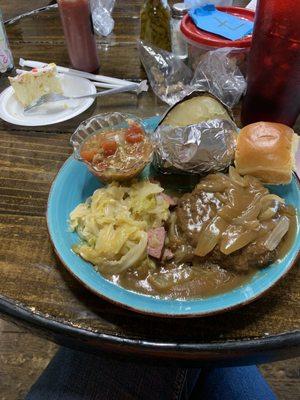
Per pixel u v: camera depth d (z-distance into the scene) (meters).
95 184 0.78
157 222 0.70
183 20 1.04
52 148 0.90
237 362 0.57
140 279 0.63
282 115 0.84
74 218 0.70
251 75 0.82
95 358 0.83
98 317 0.59
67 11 1.01
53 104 1.03
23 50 1.24
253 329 0.57
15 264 0.67
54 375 0.82
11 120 0.98
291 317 0.58
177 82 1.05
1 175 0.84
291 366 1.18
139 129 0.82
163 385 0.79
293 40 0.71
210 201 0.67
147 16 1.05
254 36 0.77
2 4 1.64
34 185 0.81
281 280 0.60
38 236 0.71
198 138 0.74
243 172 0.73
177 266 0.65
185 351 0.55
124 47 1.22
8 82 1.13
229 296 0.58
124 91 1.05
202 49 1.00
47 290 0.63
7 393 1.16
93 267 0.64
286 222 0.64
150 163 0.81
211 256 0.63
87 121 0.88
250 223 0.63
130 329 0.57
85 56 1.10
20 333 1.26
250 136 0.73
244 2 1.44
